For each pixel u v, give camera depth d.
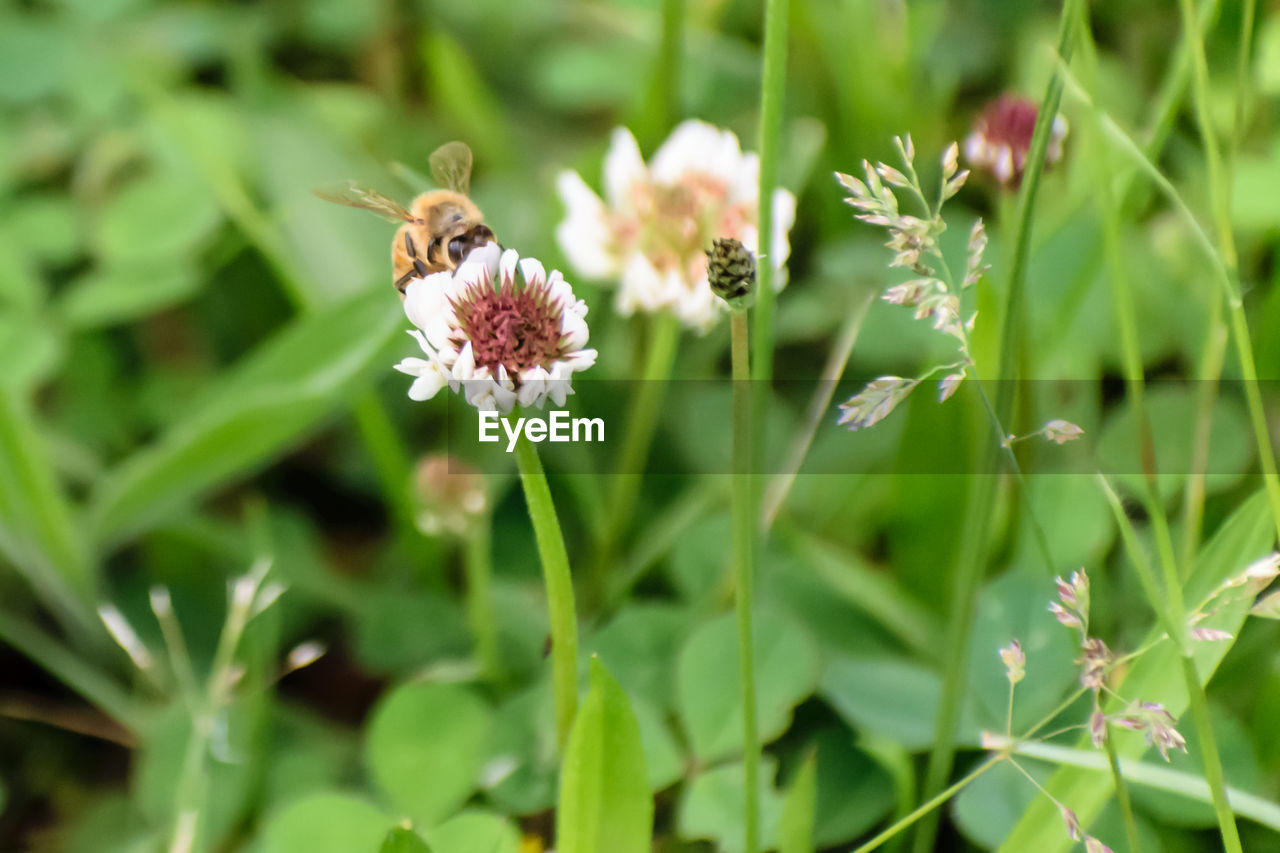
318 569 0.55
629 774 0.44
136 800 0.51
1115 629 0.50
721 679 0.49
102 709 0.53
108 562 0.55
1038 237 0.55
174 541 0.54
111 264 0.58
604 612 0.53
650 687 0.50
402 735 0.49
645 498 0.55
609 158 0.52
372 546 0.57
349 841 0.48
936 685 0.49
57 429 0.58
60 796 0.52
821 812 0.48
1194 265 0.55
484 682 0.51
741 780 0.48
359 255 0.56
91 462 0.57
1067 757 0.46
